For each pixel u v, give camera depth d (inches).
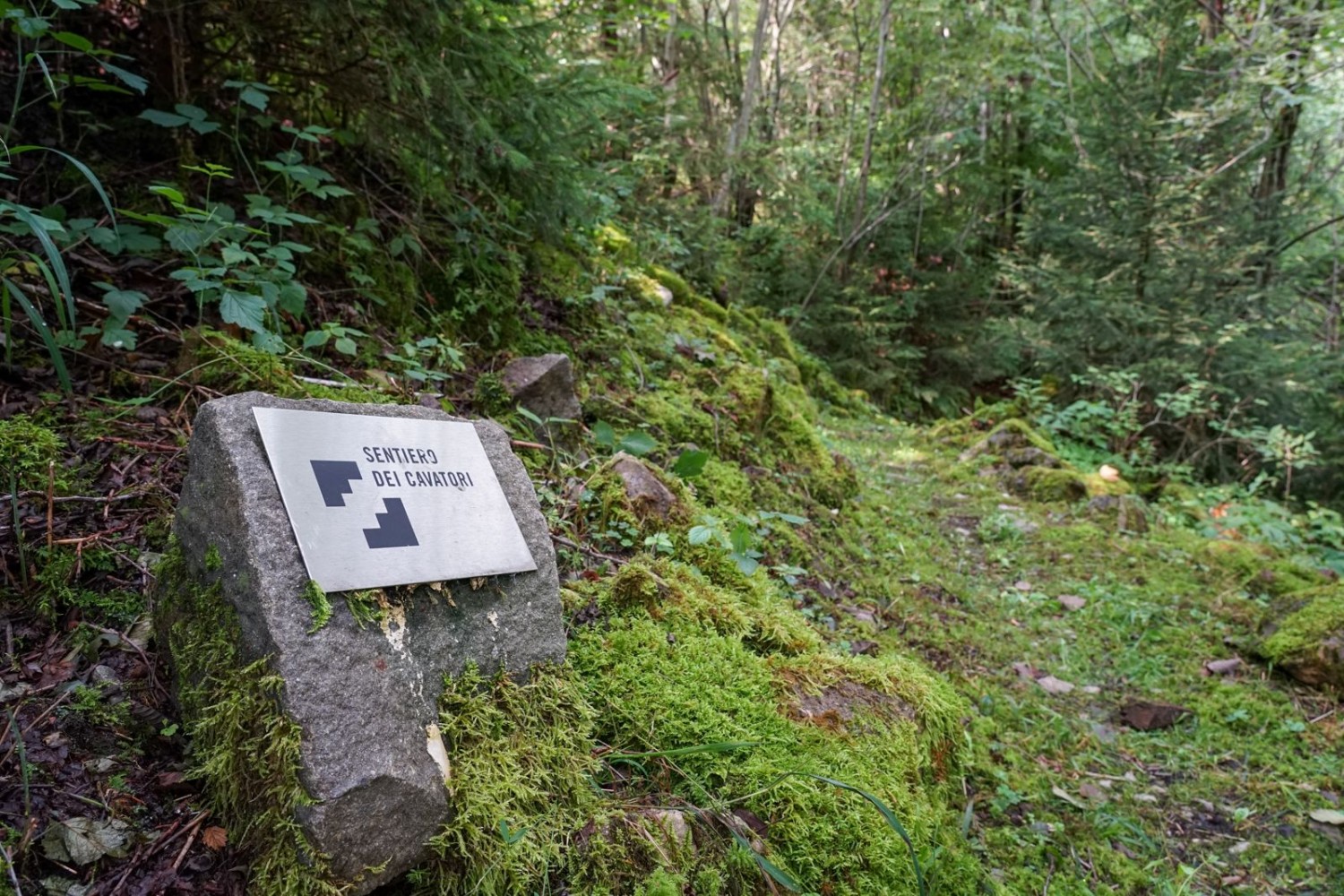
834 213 456.1
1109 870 99.6
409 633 62.7
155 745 63.2
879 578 158.9
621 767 75.4
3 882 50.6
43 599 71.9
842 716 88.4
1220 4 370.9
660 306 228.4
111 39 122.8
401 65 122.1
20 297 71.3
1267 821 114.7
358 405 68.6
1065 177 381.1
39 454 82.4
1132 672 150.3
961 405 461.7
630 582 93.7
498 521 72.7
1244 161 337.7
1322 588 165.9
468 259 153.3
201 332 101.4
